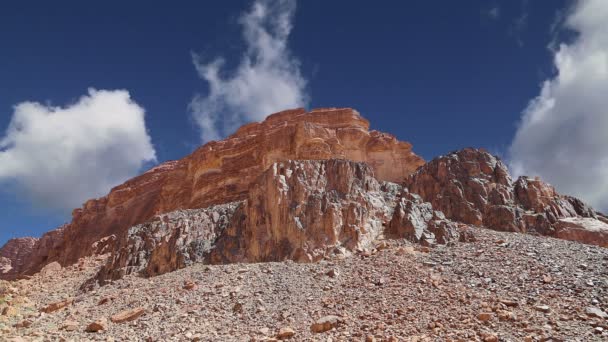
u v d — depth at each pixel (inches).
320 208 1000.2
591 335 505.7
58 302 931.3
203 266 1002.7
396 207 1047.0
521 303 609.6
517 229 1087.0
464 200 1173.7
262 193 1098.7
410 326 573.9
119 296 884.6
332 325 602.5
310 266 868.6
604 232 1040.2
